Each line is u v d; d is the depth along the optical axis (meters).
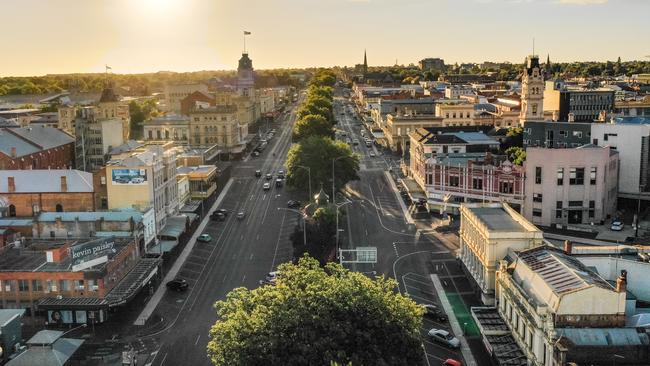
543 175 148.12
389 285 78.69
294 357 67.38
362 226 149.75
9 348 86.75
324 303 73.06
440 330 91.69
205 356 88.19
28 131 197.38
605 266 89.25
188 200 172.50
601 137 166.25
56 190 137.50
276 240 141.00
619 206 163.50
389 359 69.50
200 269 123.38
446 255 127.81
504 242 99.12
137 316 102.25
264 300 76.81
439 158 168.50
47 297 102.81
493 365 83.94
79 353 86.62
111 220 121.31
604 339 71.19
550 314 73.62
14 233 126.62
